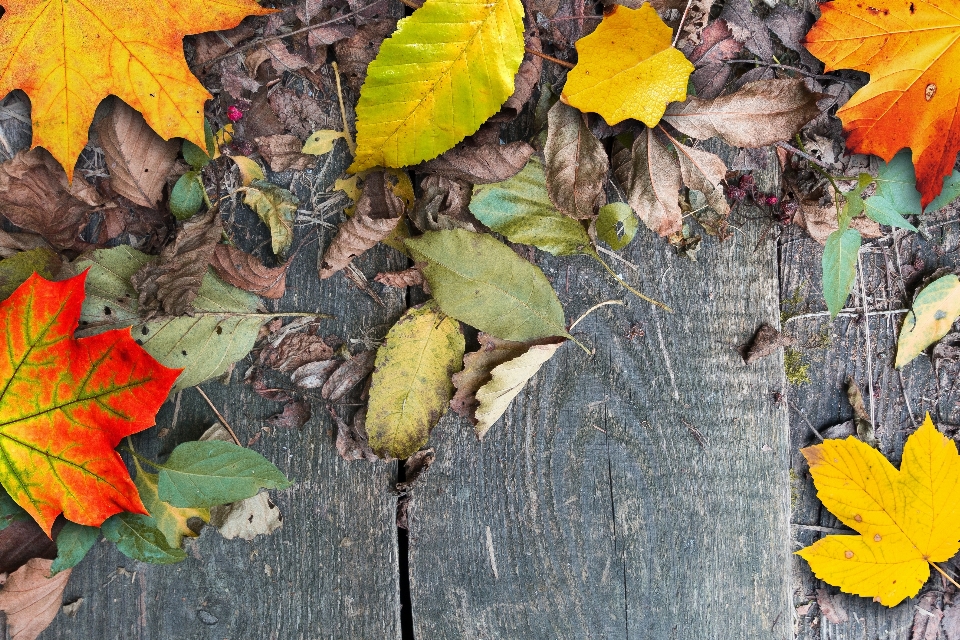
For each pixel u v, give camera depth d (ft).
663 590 2.89
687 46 2.81
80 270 2.74
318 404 2.84
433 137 2.72
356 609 2.85
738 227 2.89
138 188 2.76
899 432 2.97
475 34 2.68
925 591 2.99
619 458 2.88
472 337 2.85
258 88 2.79
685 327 2.88
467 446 2.86
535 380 2.87
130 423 2.67
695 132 2.79
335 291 2.83
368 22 2.79
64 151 2.68
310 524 2.84
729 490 2.90
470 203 2.77
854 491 2.92
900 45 2.79
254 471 2.75
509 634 2.87
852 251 2.82
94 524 2.69
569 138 2.77
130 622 2.82
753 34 2.83
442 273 2.77
